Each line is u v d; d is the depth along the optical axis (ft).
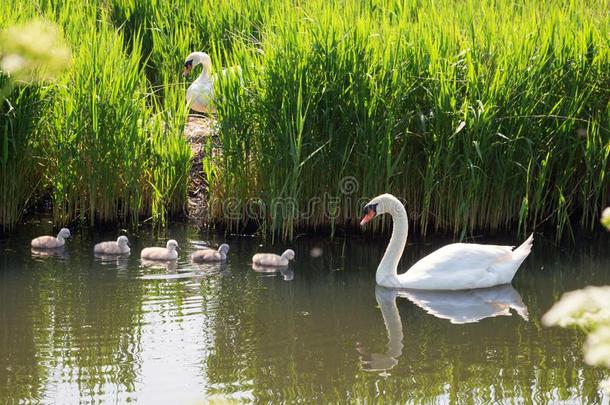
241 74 54.03
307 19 54.95
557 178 54.13
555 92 54.13
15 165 53.11
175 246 48.96
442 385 34.14
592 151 53.31
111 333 38.70
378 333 39.19
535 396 33.22
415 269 45.98
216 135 62.13
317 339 38.45
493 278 45.39
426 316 41.27
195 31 73.92
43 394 33.19
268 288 44.80
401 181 54.03
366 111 52.31
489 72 52.75
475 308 42.39
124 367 35.47
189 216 56.95
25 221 55.62
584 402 32.65
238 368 35.53
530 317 41.09
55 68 25.45
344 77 52.03
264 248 51.44
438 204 53.67
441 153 52.70
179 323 39.96
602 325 19.69
